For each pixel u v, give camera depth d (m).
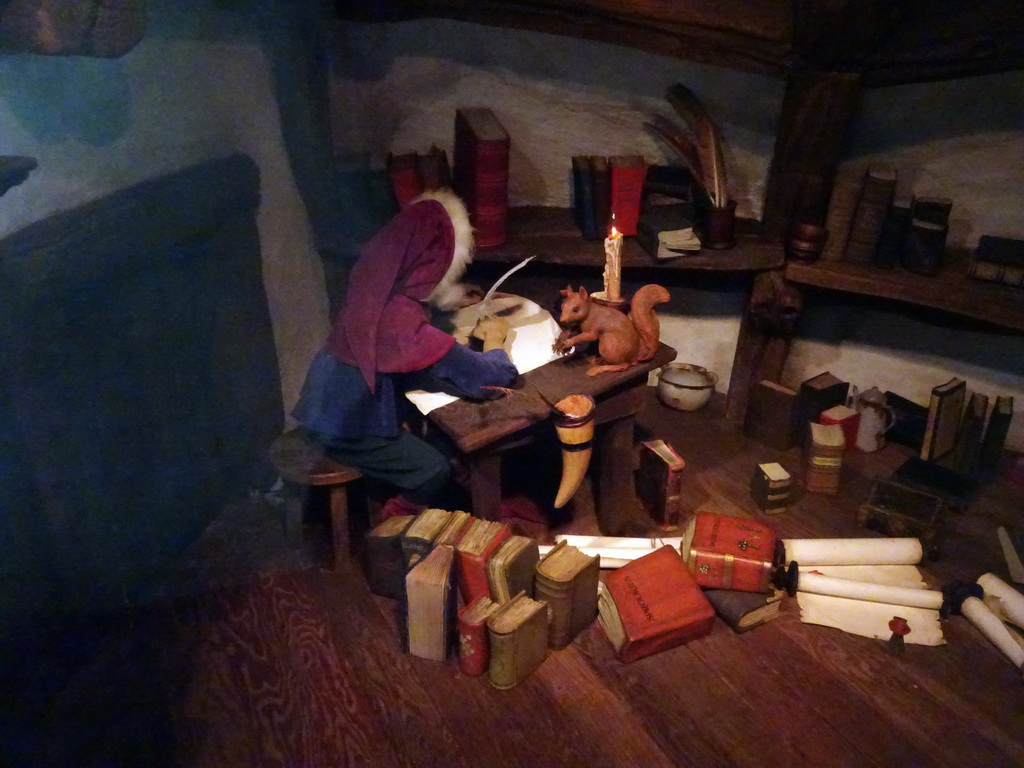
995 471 2.78
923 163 2.67
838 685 1.94
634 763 1.74
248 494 2.56
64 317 1.74
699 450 2.89
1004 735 1.82
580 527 2.46
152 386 2.08
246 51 2.24
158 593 2.18
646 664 1.99
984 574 2.23
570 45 2.67
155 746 1.76
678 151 2.67
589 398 1.97
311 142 2.54
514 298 2.43
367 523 2.45
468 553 1.93
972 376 2.83
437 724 1.83
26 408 1.71
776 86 2.70
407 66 2.71
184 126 2.03
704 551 2.10
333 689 1.91
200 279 2.18
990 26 2.23
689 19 2.44
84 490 1.93
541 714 1.85
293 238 2.57
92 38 1.39
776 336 2.90
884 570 2.26
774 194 2.72
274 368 2.62
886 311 2.90
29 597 1.91
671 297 3.15
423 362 1.91
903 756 1.77
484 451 1.98
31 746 1.75
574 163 2.68
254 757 1.75
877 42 2.38
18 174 1.34
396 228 1.94
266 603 2.16
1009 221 2.61
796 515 2.54
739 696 1.91
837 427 2.62
